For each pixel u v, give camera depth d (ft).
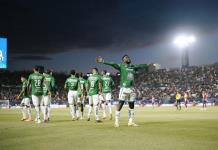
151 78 315.78
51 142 37.29
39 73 67.97
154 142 36.50
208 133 44.21
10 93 278.67
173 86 285.64
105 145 34.81
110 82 84.69
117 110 56.18
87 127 55.06
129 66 56.54
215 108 177.37
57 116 97.50
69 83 77.82
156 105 244.42
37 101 67.77
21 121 75.56
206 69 308.81
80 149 32.58
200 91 258.16
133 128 52.16
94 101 70.44
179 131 46.78
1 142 37.63
